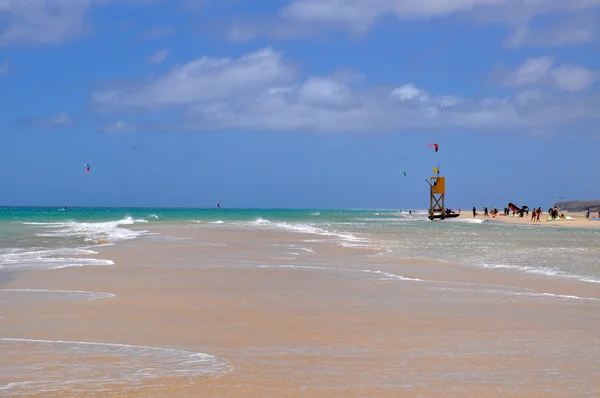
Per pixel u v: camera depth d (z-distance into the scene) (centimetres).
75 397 645
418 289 1488
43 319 1070
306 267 2016
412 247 3061
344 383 697
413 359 805
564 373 744
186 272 1836
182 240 3503
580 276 1781
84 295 1351
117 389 673
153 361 790
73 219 8775
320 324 1040
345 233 4688
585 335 959
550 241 3734
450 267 2033
